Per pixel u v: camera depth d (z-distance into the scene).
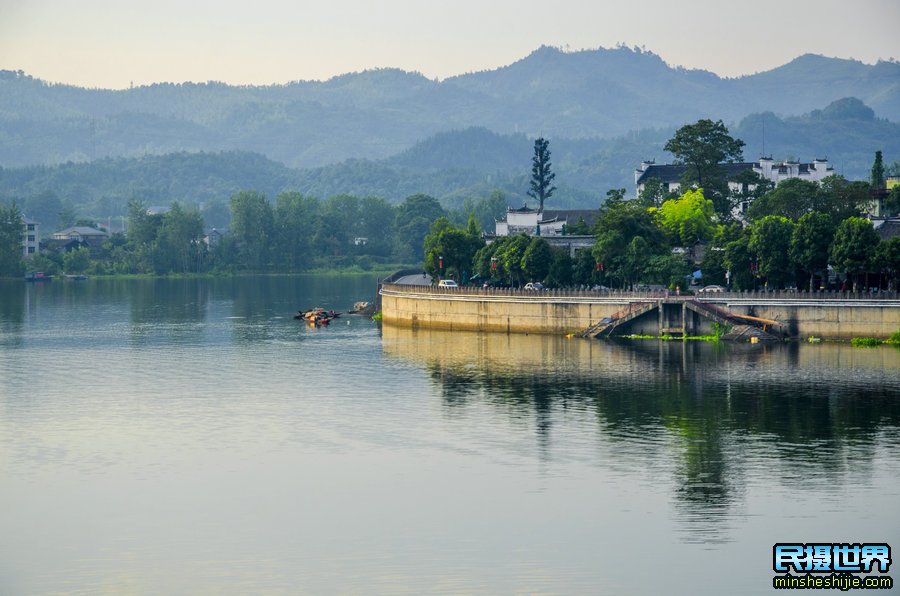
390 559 113.81
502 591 106.44
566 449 148.62
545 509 126.25
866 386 180.88
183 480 139.12
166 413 174.38
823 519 122.12
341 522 123.69
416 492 132.75
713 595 105.75
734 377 190.38
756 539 117.31
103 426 166.25
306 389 191.25
